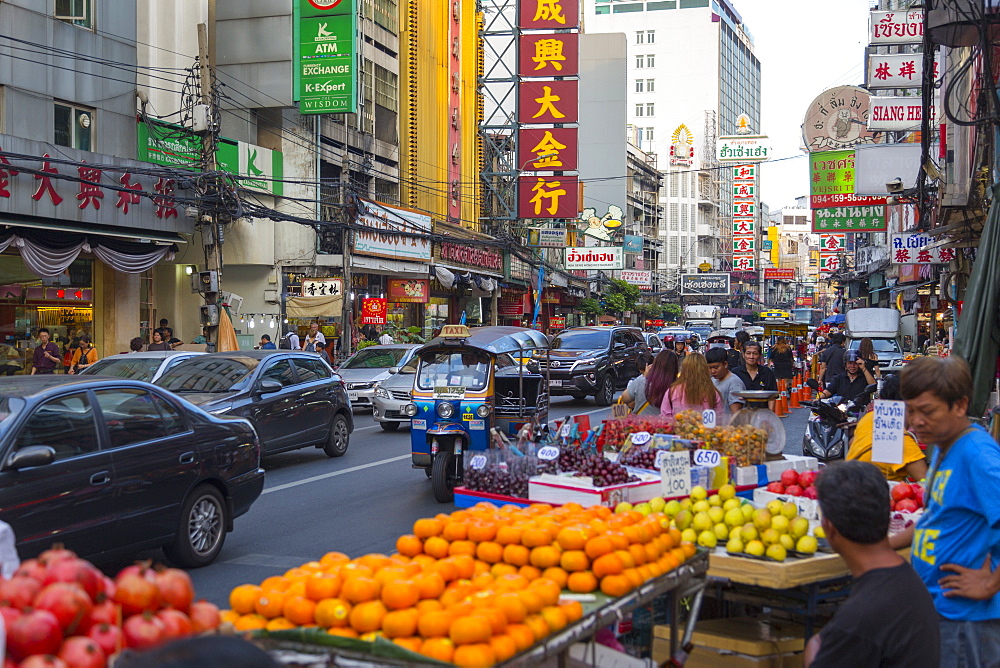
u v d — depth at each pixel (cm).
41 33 1939
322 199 2884
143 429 748
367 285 3169
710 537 479
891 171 2161
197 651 161
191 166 2378
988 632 360
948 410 371
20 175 1809
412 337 3119
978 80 1557
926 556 376
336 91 2834
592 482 545
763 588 500
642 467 619
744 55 19000
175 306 2744
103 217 1997
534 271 4781
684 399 874
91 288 2205
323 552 830
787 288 17000
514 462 601
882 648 306
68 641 232
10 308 2025
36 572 251
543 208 3953
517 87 3966
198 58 2219
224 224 2205
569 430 718
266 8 2877
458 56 4175
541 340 1345
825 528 330
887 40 2333
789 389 2228
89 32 2061
